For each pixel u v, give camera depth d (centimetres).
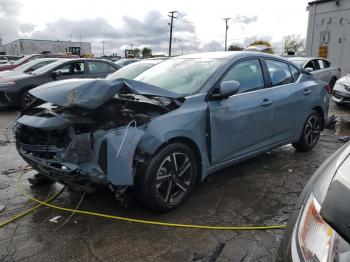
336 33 1557
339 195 152
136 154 311
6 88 922
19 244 295
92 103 308
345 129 746
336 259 139
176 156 343
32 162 347
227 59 412
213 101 374
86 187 309
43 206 365
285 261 167
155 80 419
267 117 437
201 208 357
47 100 318
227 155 396
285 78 486
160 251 284
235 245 292
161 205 334
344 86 933
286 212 350
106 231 314
